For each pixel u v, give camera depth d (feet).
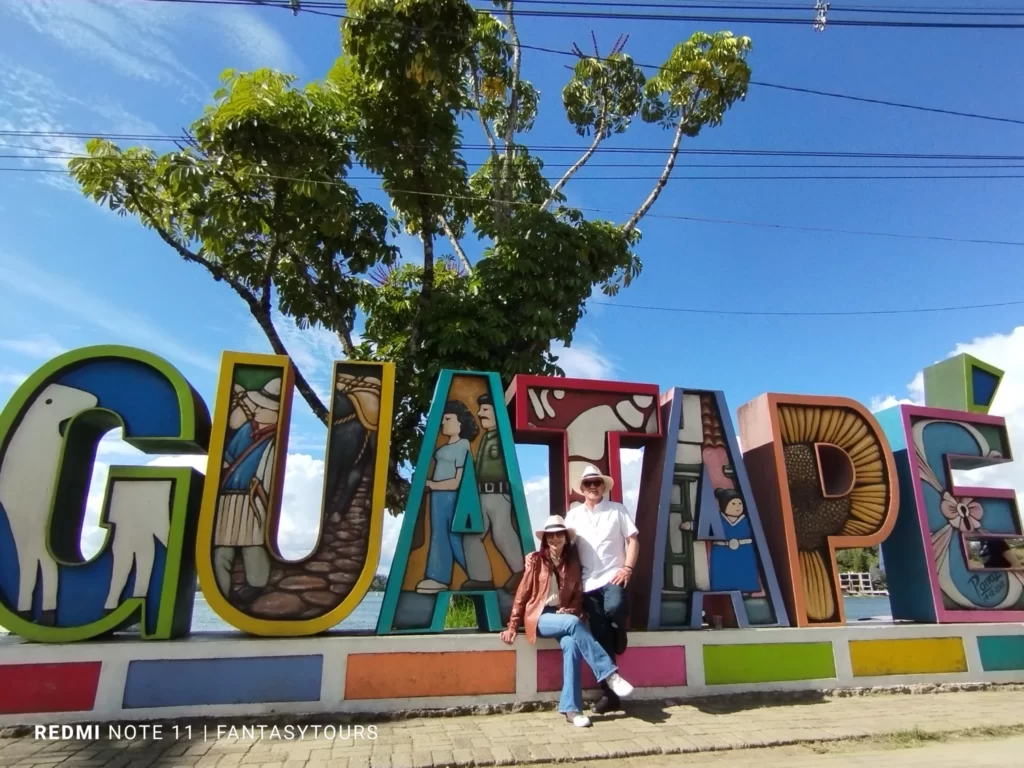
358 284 33.06
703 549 21.11
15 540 16.57
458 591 18.83
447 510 19.44
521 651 18.21
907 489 23.71
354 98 29.81
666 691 18.98
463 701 17.48
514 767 13.85
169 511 17.47
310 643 17.08
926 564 22.84
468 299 30.32
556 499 21.86
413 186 30.45
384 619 18.19
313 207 27.96
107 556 16.98
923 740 15.89
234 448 18.25
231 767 13.32
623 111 42.73
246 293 30.04
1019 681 22.17
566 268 31.86
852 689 20.34
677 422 21.71
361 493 18.71
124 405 17.74
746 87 40.93
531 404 20.83
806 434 22.79
